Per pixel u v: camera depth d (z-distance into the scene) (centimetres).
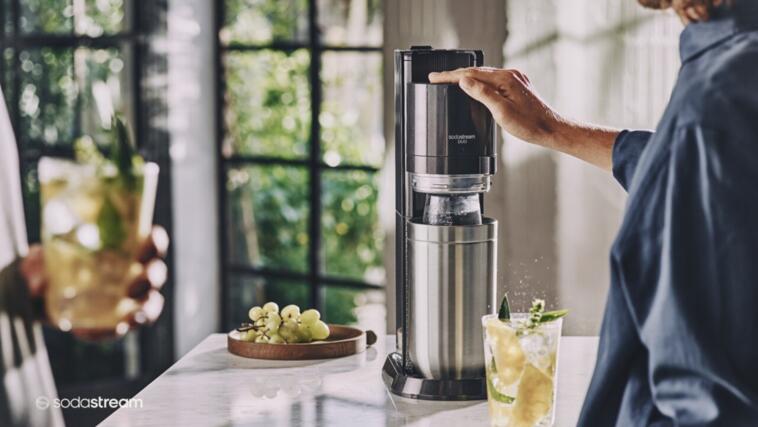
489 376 150
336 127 423
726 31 114
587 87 354
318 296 433
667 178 113
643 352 117
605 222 356
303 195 434
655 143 116
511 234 360
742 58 111
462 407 162
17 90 398
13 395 120
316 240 431
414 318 168
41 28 403
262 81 439
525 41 352
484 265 167
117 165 94
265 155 442
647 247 113
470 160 165
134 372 421
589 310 357
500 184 360
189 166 433
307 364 188
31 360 122
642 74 354
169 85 420
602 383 118
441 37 356
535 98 167
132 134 415
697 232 109
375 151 414
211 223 449
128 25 413
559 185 354
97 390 413
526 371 146
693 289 109
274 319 195
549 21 351
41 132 403
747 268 107
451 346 166
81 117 409
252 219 448
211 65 445
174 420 155
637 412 116
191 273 435
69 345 409
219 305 456
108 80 413
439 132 164
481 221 170
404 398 167
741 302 107
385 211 365
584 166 354
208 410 160
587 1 352
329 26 421
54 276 95
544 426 147
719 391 107
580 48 353
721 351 108
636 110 355
